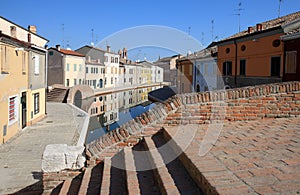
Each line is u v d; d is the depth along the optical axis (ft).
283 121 20.71
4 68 43.75
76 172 17.29
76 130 53.42
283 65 60.64
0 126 42.65
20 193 24.82
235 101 21.15
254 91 21.42
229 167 11.35
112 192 13.43
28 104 57.72
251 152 13.37
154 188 12.65
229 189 9.27
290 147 14.02
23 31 66.49
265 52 67.67
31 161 34.68
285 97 21.76
